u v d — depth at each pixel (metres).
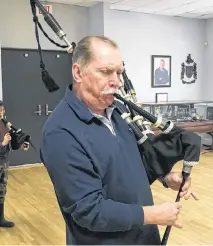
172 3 5.55
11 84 5.34
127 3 5.53
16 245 2.69
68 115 1.00
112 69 0.96
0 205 3.04
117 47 0.99
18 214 3.36
